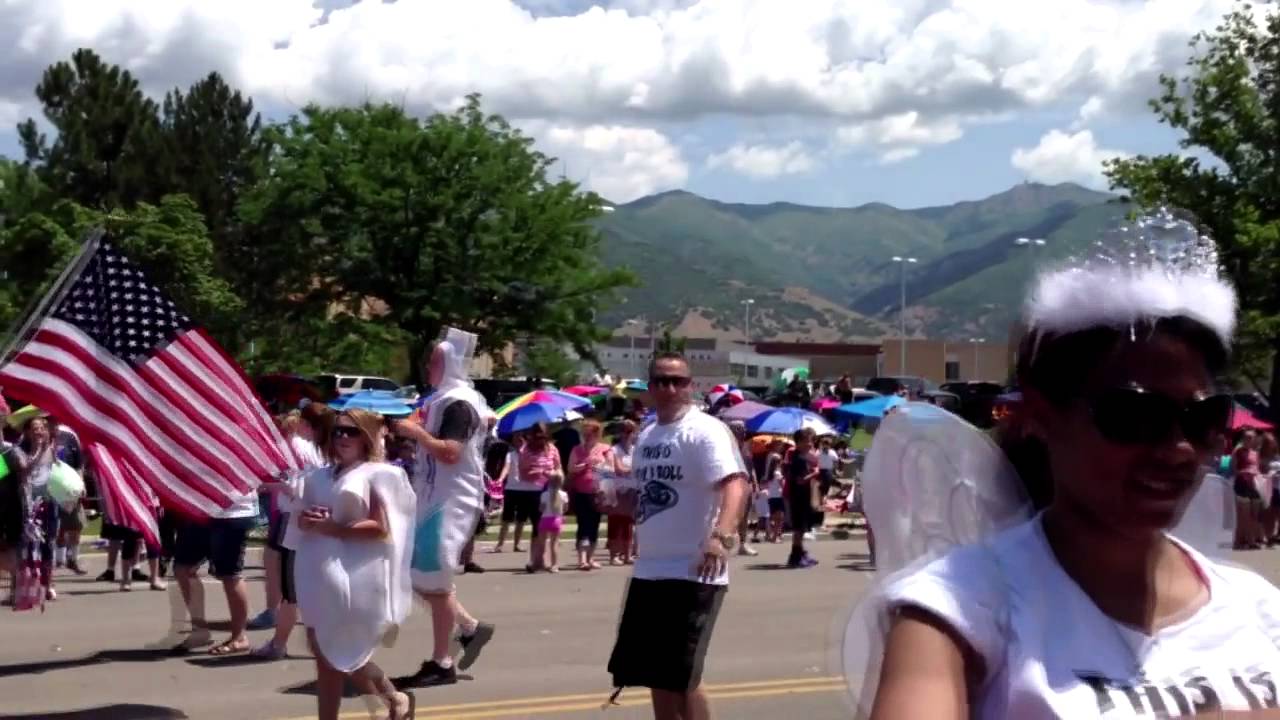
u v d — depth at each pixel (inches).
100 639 419.8
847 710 78.0
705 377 3932.1
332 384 1437.0
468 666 353.1
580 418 861.2
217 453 308.3
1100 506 75.5
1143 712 72.1
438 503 333.7
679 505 238.7
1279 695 75.9
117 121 1902.1
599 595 544.4
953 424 82.4
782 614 488.4
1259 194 1080.2
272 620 433.7
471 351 338.3
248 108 2007.9
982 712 71.5
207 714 313.6
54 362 302.5
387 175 1488.7
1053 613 74.3
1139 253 76.2
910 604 71.8
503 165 1528.1
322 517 274.5
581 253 1581.0
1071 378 76.3
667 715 242.5
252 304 1583.4
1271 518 750.5
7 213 1802.4
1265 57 1095.6
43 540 498.3
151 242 1533.0
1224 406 75.6
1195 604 78.1
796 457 665.6
